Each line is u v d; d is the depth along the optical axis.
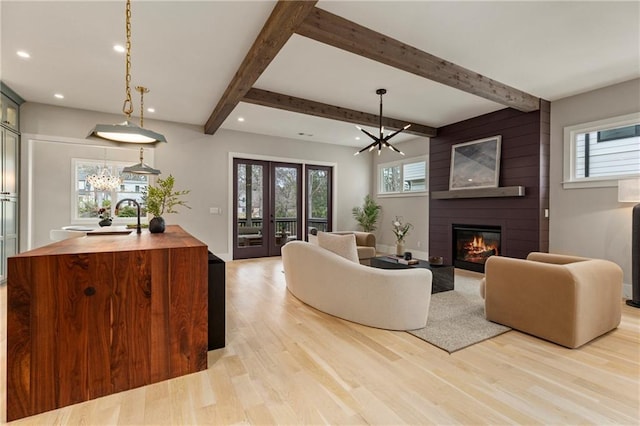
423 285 2.77
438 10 2.50
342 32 2.60
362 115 5.07
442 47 3.07
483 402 1.75
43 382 1.67
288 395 1.81
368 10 2.50
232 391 1.85
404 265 4.01
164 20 2.61
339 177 7.78
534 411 1.67
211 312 2.40
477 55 3.22
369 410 1.68
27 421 1.60
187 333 2.04
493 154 5.02
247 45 3.02
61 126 4.77
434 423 1.58
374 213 7.61
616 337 2.65
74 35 2.83
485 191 5.01
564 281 2.44
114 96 4.37
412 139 7.06
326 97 4.44
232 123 5.89
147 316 1.92
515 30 2.77
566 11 2.50
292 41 2.97
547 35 2.86
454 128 5.73
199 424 1.57
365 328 2.82
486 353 2.34
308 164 7.39
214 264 2.42
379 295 2.79
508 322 2.83
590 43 2.99
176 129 5.75
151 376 1.94
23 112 4.54
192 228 5.94
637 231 3.51
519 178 4.70
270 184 6.95
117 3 2.39
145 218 7.41
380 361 2.21
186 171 5.86
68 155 6.76
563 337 2.44
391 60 2.95
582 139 4.28
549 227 4.53
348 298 2.98
